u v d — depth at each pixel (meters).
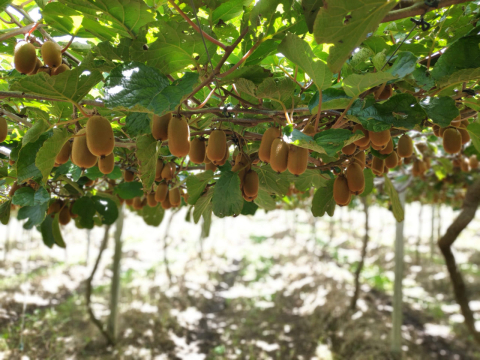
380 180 2.44
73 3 0.61
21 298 3.55
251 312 4.25
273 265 6.10
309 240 7.69
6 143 0.99
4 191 1.13
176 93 0.58
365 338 3.57
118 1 0.60
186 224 8.93
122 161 1.18
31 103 0.97
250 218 10.57
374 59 0.75
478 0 0.75
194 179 0.84
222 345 3.55
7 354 2.60
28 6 0.89
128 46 0.68
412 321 4.20
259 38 0.69
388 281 5.29
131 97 0.57
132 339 3.35
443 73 0.71
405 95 0.68
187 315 4.06
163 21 0.61
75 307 3.66
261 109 0.78
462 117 0.82
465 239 8.27
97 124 0.61
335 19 0.52
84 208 1.25
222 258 6.44
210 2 0.69
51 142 0.63
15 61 0.70
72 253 5.68
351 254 6.82
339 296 4.46
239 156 0.85
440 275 5.56
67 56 0.85
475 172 2.90
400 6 0.57
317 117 0.70
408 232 9.18
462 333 3.89
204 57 0.70
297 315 4.19
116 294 3.20
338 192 0.80
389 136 0.73
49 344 2.89
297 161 0.68
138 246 6.71
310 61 0.62
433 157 2.03
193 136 0.84
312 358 3.30
